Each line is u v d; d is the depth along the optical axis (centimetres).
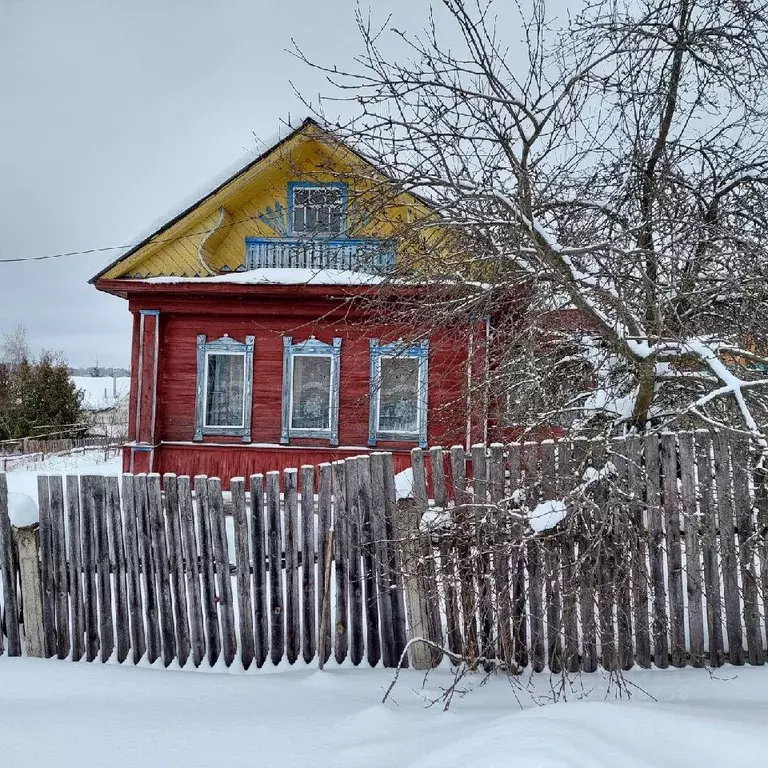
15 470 1917
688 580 367
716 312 510
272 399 991
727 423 441
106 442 2394
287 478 386
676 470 371
